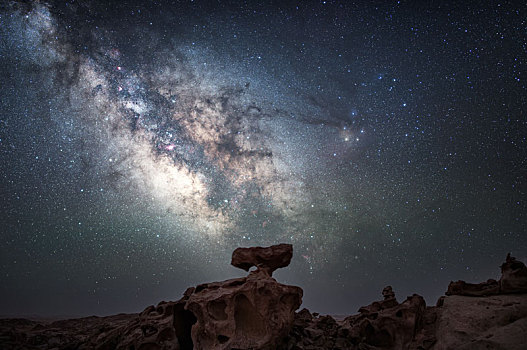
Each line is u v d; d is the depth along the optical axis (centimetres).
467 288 762
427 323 693
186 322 737
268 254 741
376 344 696
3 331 1038
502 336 546
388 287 832
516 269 694
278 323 612
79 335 1033
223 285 654
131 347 717
